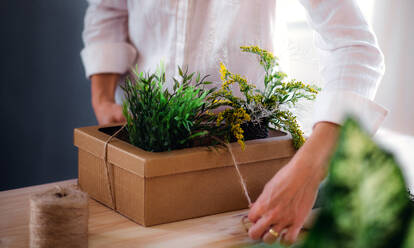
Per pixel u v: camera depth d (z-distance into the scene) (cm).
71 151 297
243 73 141
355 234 17
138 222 102
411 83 208
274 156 113
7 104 272
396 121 213
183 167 101
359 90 99
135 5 151
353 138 16
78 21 280
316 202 105
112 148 106
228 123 112
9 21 262
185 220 105
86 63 163
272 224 89
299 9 146
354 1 108
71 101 290
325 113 95
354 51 103
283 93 116
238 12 136
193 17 137
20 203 111
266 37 140
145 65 159
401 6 207
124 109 111
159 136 104
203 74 140
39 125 284
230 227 101
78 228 83
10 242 90
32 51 272
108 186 110
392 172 16
